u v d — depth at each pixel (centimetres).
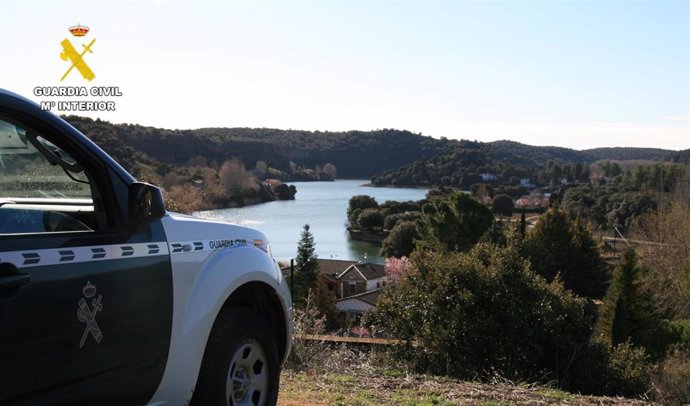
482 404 668
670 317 3831
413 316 1391
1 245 268
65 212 351
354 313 4641
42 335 275
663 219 4575
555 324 1348
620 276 2919
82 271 297
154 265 341
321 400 625
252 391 419
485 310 1356
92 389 302
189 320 361
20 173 347
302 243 5056
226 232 416
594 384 1327
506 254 1457
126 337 320
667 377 1477
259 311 457
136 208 328
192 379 363
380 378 802
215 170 7112
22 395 267
